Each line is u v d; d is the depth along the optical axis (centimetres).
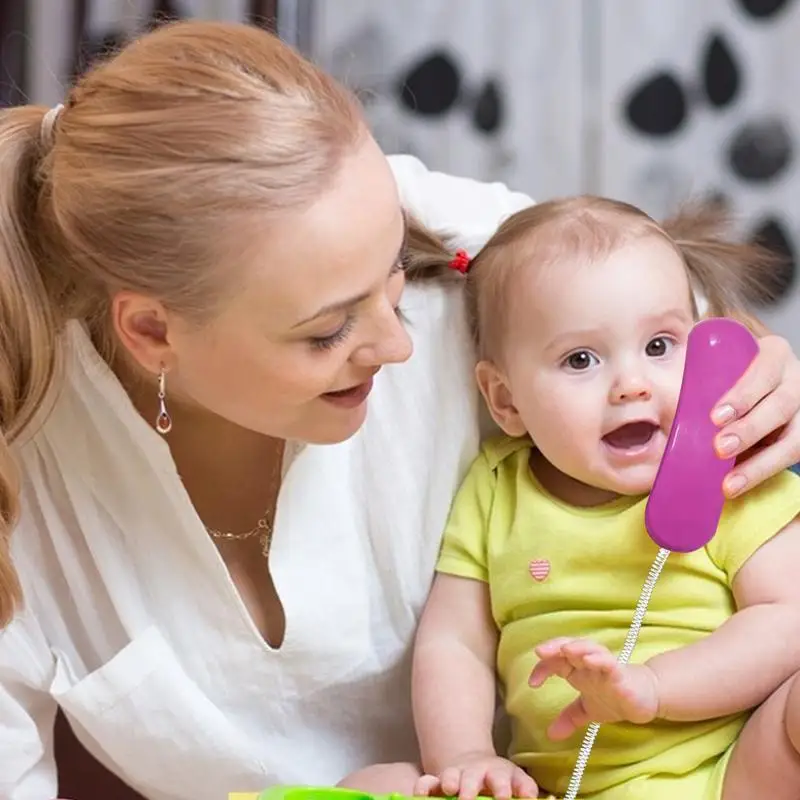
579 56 264
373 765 134
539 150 266
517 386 129
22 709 134
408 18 263
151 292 110
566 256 126
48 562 137
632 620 120
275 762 137
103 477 133
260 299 105
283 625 137
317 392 110
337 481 136
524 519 129
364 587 137
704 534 111
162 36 115
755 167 262
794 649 114
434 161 265
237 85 107
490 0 264
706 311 138
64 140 112
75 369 129
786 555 118
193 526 130
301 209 104
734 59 261
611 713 109
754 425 114
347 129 107
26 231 119
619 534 122
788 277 258
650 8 262
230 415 116
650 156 264
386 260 108
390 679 141
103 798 167
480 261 136
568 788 114
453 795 113
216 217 104
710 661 112
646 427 123
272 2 248
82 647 139
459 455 139
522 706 125
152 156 106
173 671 132
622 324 122
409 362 139
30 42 246
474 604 133
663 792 114
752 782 111
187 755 135
